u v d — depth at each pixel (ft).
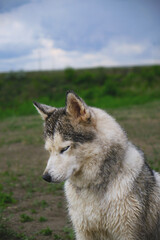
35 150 36.04
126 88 118.42
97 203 11.57
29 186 23.77
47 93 121.49
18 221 17.46
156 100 83.76
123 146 11.78
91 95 94.94
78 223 12.02
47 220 17.76
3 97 113.50
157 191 12.50
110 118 12.41
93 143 11.44
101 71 174.60
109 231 11.75
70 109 11.68
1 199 20.51
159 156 29.45
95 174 11.52
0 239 15.10
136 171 11.72
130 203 11.36
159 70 150.30
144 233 11.78
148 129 43.62
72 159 11.51
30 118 62.49
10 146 38.55
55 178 11.29
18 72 155.12
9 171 27.91
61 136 11.55
